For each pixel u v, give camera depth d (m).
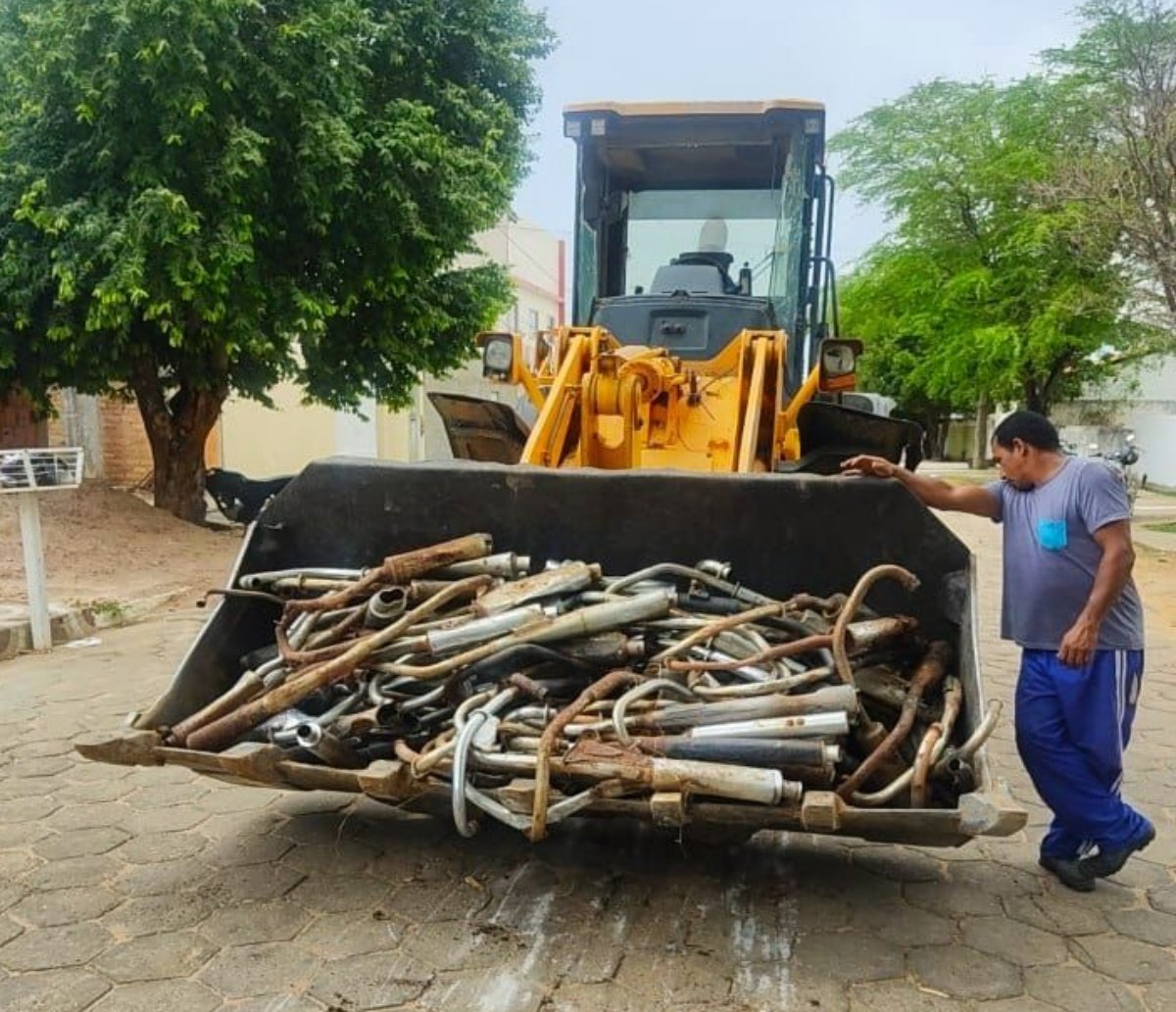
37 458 6.36
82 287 9.05
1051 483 3.27
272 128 9.39
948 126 18.69
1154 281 11.73
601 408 5.13
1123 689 3.21
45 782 4.18
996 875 3.43
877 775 2.89
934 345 19.66
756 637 3.19
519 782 2.82
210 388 10.97
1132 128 11.12
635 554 3.55
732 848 3.57
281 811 3.89
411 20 11.08
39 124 8.93
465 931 3.01
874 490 3.38
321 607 3.41
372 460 3.72
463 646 3.17
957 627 3.35
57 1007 2.62
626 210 6.90
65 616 6.84
